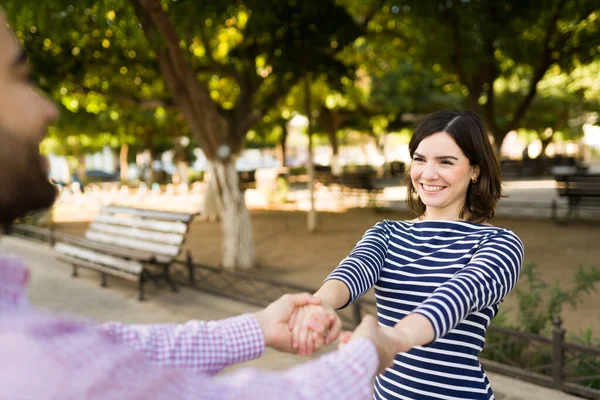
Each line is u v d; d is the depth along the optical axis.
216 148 7.27
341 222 12.20
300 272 7.28
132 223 6.88
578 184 10.79
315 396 0.71
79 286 6.58
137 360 0.60
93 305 5.77
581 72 15.07
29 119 0.65
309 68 7.83
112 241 7.09
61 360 0.54
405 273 1.60
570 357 4.01
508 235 1.50
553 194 16.84
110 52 7.82
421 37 10.48
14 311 0.59
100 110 11.73
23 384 0.50
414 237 1.68
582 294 5.83
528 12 8.17
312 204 10.86
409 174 1.82
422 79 15.73
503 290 1.31
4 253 0.66
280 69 7.54
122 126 18.20
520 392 3.55
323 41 7.45
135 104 8.73
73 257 7.13
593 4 8.48
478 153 1.63
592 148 45.97
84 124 12.05
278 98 8.08
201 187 23.83
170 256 6.08
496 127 10.55
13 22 5.95
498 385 3.66
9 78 0.65
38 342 0.54
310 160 10.77
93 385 0.53
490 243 1.47
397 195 18.42
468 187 1.70
